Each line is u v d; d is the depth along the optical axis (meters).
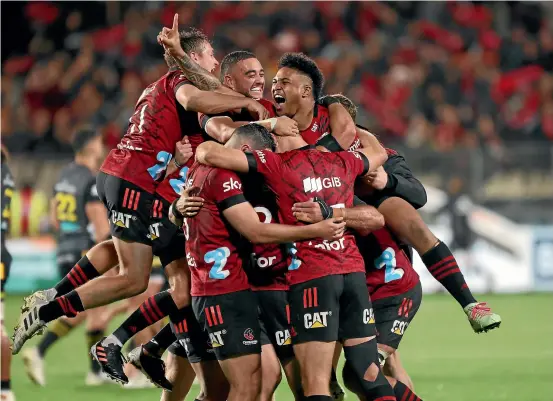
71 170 38.12
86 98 74.19
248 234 20.20
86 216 37.78
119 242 24.16
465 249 63.81
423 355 40.59
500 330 47.94
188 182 21.50
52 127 74.25
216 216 20.77
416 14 85.19
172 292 23.50
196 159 21.45
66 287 25.25
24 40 82.75
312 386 20.33
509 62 82.25
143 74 76.31
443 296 64.62
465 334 47.03
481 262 64.19
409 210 23.12
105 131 69.25
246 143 20.91
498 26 85.75
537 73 80.81
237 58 24.08
